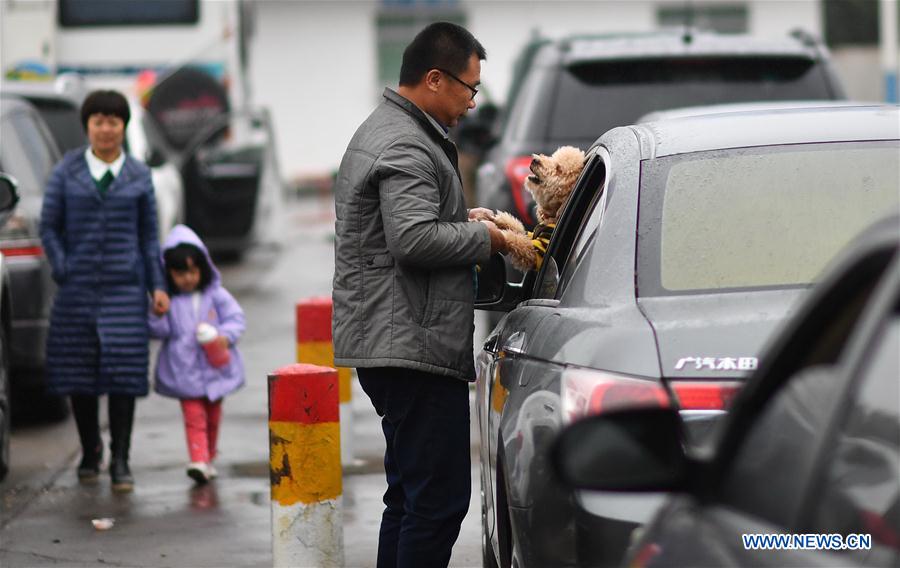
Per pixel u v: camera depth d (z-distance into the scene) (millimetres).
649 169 9531
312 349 18234
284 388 13164
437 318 10961
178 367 17734
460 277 11102
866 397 5086
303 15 83938
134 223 17547
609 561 7578
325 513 13258
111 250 17453
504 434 9523
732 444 5867
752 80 22359
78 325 17453
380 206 10922
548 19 82750
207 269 18047
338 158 84938
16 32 39531
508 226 12281
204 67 43062
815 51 22750
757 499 5555
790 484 5359
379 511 16094
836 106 10750
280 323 32656
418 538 11195
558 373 8531
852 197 9141
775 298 8273
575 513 7879
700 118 10375
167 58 42719
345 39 84312
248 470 18438
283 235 53969
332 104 84562
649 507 7523
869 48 73375
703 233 8930
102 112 17453
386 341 10906
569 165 12422
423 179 10844
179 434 21031
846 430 5148
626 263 8867
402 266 10961
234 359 18156
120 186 17516
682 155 9602
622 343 8031
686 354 7742
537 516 8469
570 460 5781
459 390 11211
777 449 5523
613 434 5820
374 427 21234
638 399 7602
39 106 30141
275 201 48750
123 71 42562
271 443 13289
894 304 4996
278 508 13258
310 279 42219
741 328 7844
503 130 24625
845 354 5250
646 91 22125
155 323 17844
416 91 11273
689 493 5949
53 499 17078
